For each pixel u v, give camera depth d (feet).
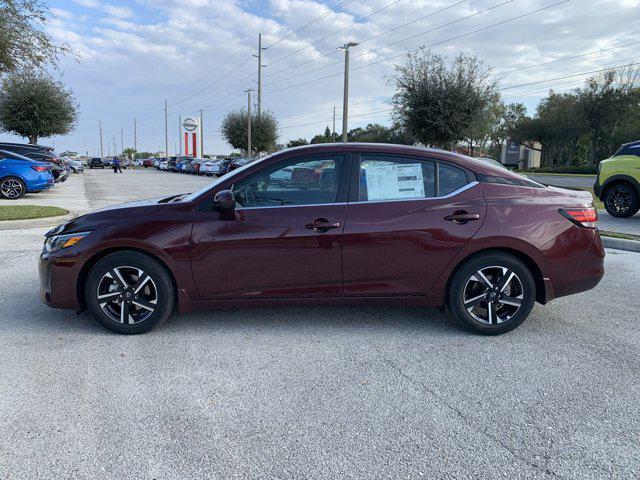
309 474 8.05
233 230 13.33
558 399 10.55
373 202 13.65
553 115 187.52
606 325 15.16
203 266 13.43
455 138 87.66
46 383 11.04
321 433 9.21
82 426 9.35
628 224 34.17
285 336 13.97
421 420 9.68
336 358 12.53
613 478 8.00
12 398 10.36
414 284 13.79
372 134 237.66
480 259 13.66
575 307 16.99
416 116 86.12
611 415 9.93
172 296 13.80
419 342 13.62
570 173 147.54
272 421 9.59
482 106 85.51
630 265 23.47
